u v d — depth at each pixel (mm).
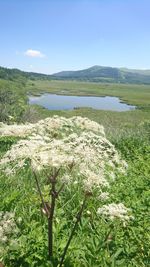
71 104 119312
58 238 6578
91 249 6238
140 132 21422
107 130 22281
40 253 5887
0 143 14039
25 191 8812
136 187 10695
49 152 5320
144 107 110688
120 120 63469
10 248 5805
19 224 7039
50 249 5828
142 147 17203
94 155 5578
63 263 5797
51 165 5199
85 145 5777
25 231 6754
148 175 12273
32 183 9289
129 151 16812
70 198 8562
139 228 7539
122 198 9422
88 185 5559
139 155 15969
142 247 6973
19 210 7812
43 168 5230
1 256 5750
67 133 9344
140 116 74812
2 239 5746
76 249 6141
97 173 5785
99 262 6000
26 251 5922
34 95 149625
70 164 5484
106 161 6016
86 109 84875
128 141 17969
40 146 5566
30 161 5512
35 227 6902
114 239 7062
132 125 41969
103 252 6324
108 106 118188
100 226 7477
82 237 6801
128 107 116688
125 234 7309
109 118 66812
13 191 8625
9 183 9227
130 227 7480
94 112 79062
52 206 5691
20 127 7348
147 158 15477
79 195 8477
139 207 8602
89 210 8156
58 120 7984
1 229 5852
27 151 5289
